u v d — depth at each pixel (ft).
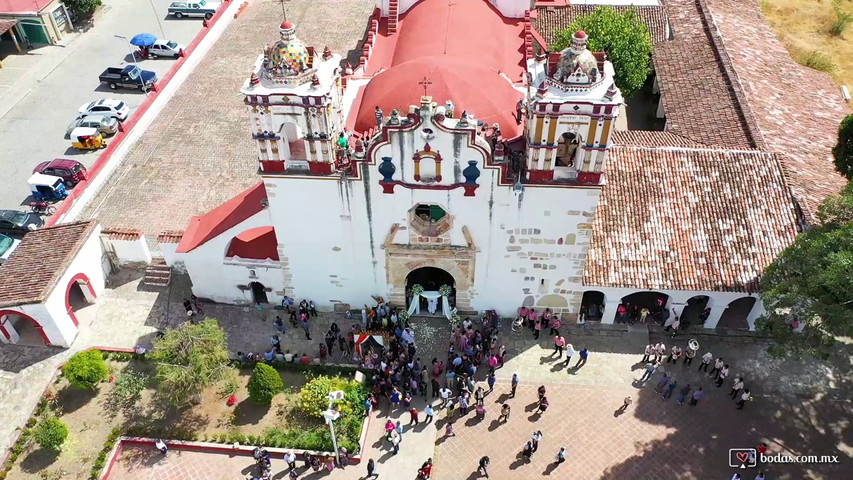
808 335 104.53
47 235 133.18
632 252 120.98
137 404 118.42
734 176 125.80
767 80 158.30
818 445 111.24
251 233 128.77
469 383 117.19
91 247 133.08
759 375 120.98
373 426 115.03
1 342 128.26
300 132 113.91
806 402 117.19
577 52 97.55
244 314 132.87
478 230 115.55
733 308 131.23
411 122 101.76
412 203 112.47
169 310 133.80
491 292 125.49
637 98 183.01
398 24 152.05
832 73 199.82
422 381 117.91
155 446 112.68
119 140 166.40
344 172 109.91
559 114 99.19
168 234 133.28
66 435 110.22
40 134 181.98
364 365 121.70
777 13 230.48
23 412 118.21
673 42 170.50
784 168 126.82
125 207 154.71
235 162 166.81
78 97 195.62
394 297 128.77
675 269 119.24
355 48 206.90
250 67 201.26
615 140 138.31
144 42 209.46
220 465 110.52
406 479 107.86
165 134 175.73
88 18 230.48
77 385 116.06
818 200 123.65
